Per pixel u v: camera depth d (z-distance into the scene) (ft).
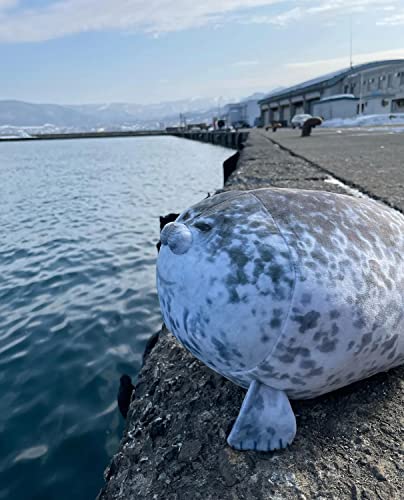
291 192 5.42
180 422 5.54
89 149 176.76
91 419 10.68
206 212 5.27
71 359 13.62
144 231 30.60
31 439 10.12
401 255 5.25
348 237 4.98
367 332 4.68
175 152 130.00
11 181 70.74
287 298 4.44
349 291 4.61
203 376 6.30
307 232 4.81
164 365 7.11
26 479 9.01
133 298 18.39
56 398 11.65
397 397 5.26
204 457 4.83
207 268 4.65
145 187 56.39
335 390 5.41
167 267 5.00
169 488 4.64
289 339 4.44
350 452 4.56
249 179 20.72
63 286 20.20
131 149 158.92
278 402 4.77
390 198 14.82
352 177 19.66
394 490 4.09
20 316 17.03
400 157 27.66
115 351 14.03
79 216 37.73
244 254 4.60
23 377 12.73
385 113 140.97
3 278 21.65
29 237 30.45
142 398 6.65
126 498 4.85
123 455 5.73
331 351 4.57
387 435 4.73
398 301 4.94
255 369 4.64
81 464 9.27
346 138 53.36
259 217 4.91
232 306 4.47
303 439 4.76
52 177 74.54
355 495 4.09
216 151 118.62
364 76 149.89
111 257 24.52
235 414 5.31
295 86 219.61
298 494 4.15
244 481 4.38
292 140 53.93
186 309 4.74
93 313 17.02
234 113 276.00
